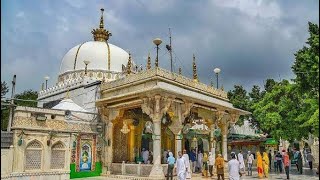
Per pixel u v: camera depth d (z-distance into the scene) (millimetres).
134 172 21125
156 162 19547
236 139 37938
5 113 23094
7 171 17406
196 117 26922
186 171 18266
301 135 26234
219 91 26922
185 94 20984
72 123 21469
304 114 22375
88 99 25250
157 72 20906
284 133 26922
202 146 30797
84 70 34500
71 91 27297
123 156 24531
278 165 25688
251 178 21219
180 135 21984
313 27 18984
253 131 41031
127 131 23391
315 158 32188
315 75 18562
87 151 21797
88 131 22094
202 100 22625
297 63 20453
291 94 26891
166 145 26359
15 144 17969
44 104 30641
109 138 23031
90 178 20734
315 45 18156
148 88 20031
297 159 25297
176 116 21781
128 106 22484
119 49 37656
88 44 36750
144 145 26500
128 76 22672
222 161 19094
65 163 20094
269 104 28641
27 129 18453
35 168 18672
